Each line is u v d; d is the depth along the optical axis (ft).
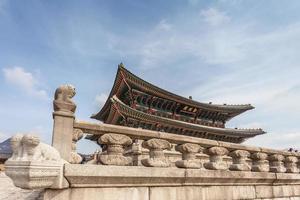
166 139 23.21
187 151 23.98
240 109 142.10
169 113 119.96
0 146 46.24
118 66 91.15
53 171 15.06
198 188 23.15
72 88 19.62
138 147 51.70
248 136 133.69
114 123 103.71
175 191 21.56
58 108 18.81
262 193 28.78
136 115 92.58
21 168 13.55
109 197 17.87
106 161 18.83
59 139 18.01
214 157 26.27
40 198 19.75
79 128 19.52
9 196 26.03
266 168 30.48
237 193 26.13
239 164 27.78
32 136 13.94
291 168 34.32
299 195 33.42
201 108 129.70
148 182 19.99
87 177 16.72
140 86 100.68
